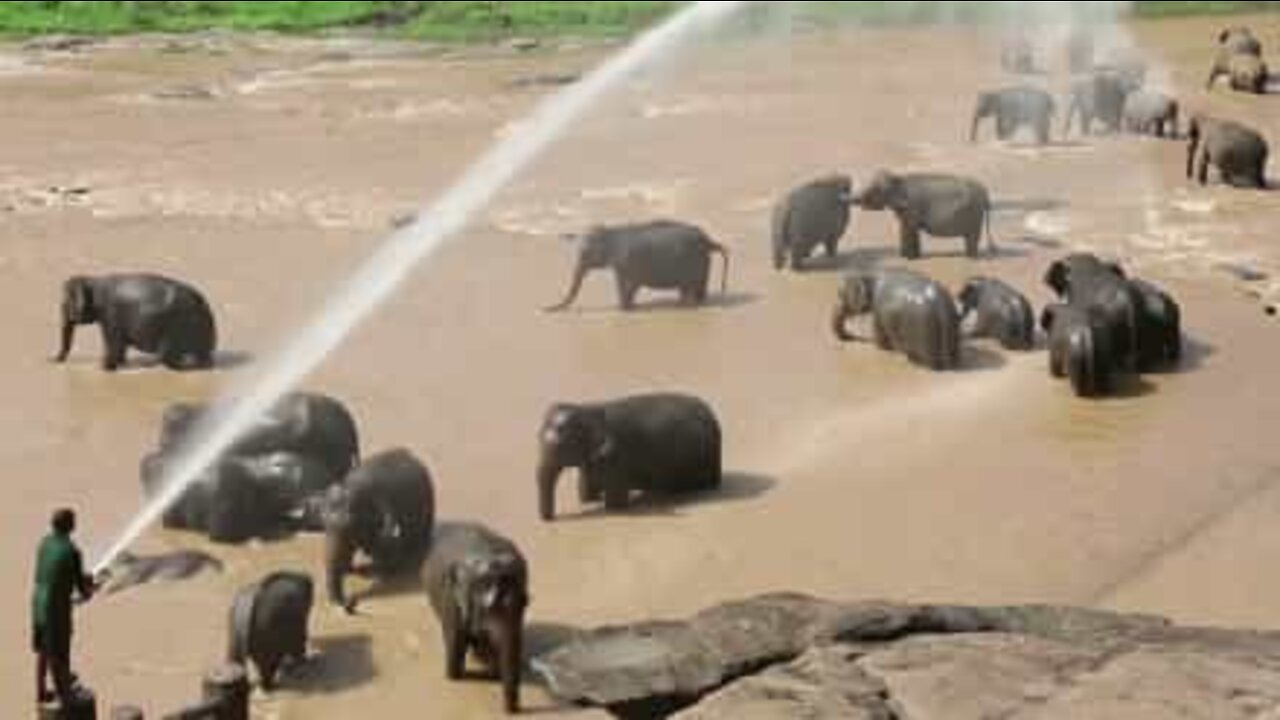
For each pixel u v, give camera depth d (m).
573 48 62.66
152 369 26.69
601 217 36.34
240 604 16.56
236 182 39.53
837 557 19.72
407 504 18.97
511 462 22.53
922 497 21.45
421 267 32.31
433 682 16.81
